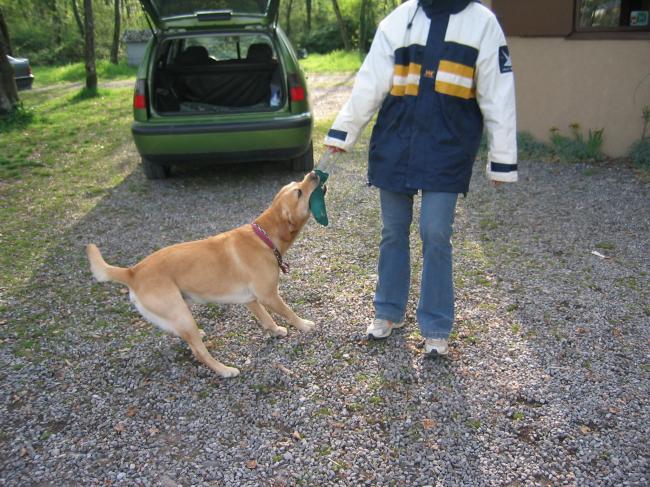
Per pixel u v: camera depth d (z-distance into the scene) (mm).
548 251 4152
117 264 4168
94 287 3838
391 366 2896
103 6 30875
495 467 2258
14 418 2600
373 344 3096
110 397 2740
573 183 5609
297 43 29672
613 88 6125
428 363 2902
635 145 6086
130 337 3250
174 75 6422
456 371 2840
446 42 2404
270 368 2934
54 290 3797
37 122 9258
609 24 6250
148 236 4668
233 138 5395
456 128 2498
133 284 2770
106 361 3027
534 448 2344
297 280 3844
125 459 2352
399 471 2256
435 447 2367
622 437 2375
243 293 2957
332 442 2416
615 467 2229
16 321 3414
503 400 2623
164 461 2336
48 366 2980
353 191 5574
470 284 3699
